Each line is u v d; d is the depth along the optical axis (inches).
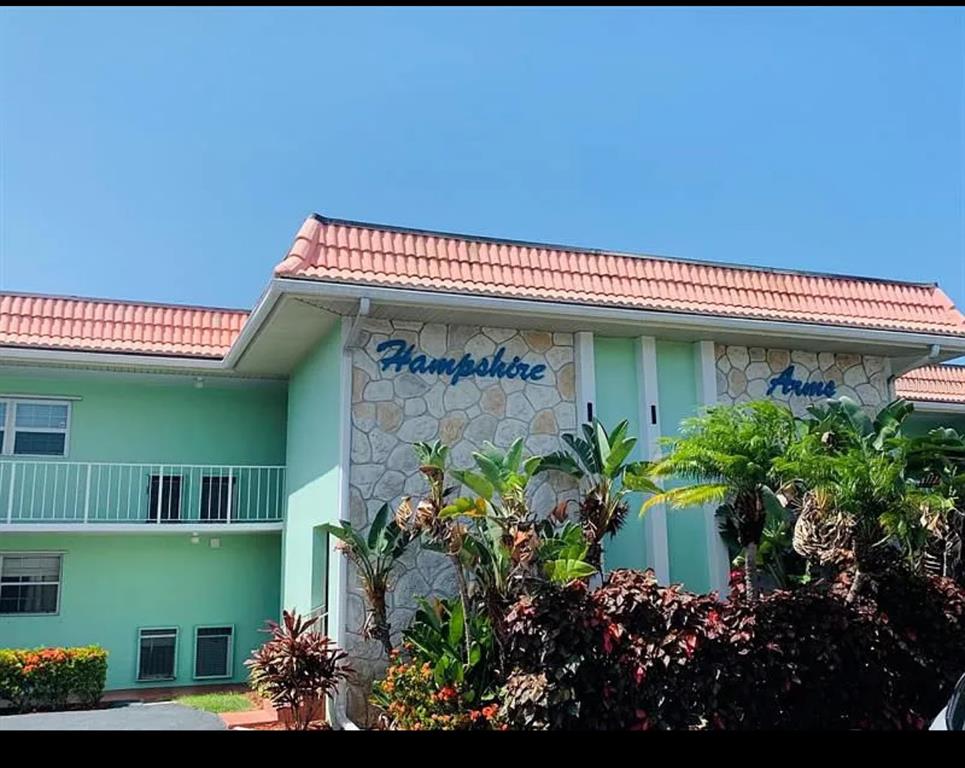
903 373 649.6
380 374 484.1
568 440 498.0
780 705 381.4
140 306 647.1
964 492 452.8
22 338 592.1
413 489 476.7
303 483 574.6
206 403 681.0
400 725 381.1
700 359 552.4
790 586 491.8
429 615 437.1
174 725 444.5
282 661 425.4
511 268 515.5
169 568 643.5
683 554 528.4
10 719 468.8
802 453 402.6
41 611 613.6
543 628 374.0
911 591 428.1
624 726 362.9
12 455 629.9
